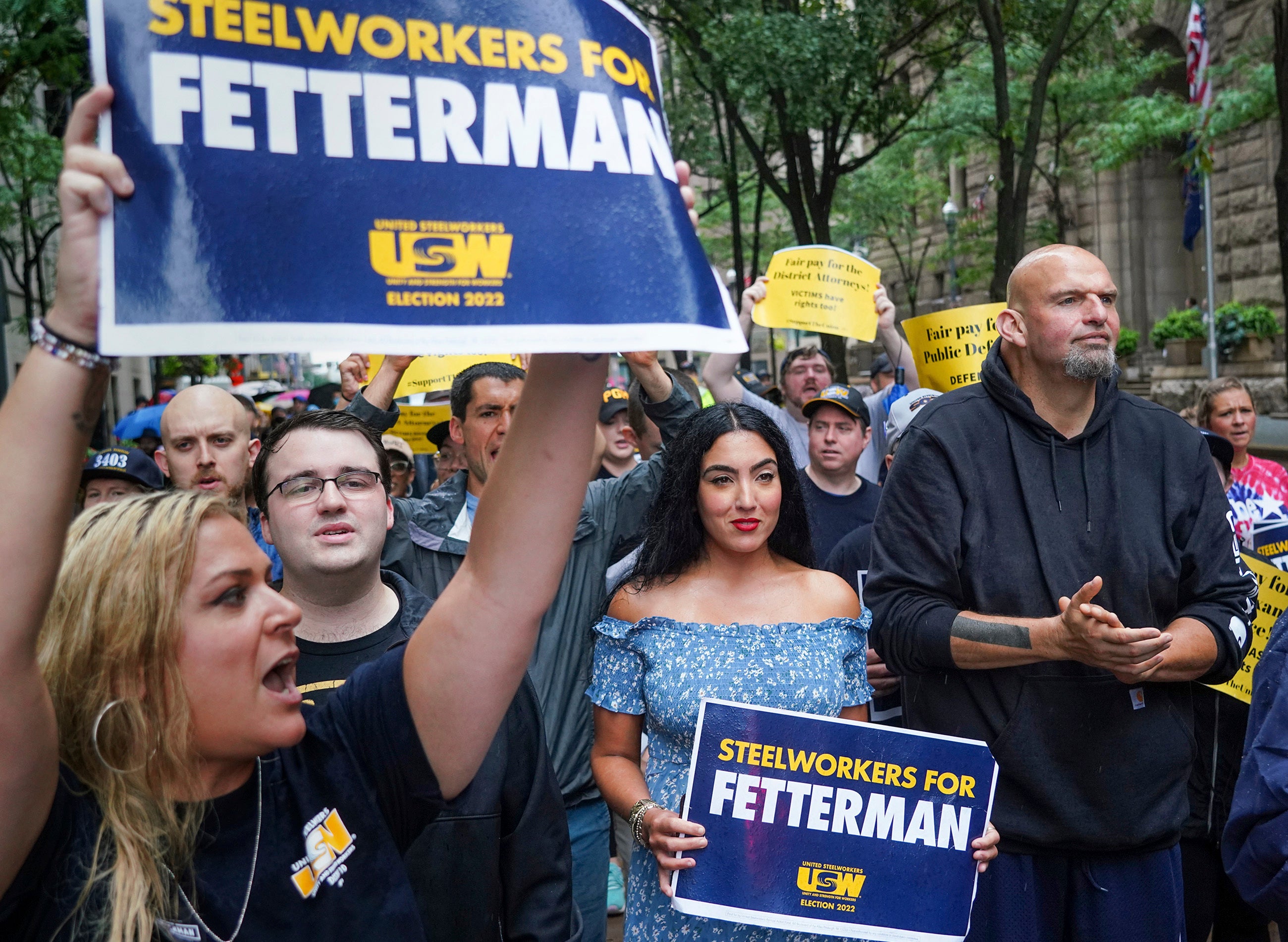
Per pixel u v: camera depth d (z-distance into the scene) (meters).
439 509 3.99
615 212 1.46
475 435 3.98
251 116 1.33
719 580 3.24
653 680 3.08
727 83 16.56
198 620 1.56
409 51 1.41
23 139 14.12
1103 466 3.35
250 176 1.32
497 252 1.40
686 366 12.98
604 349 1.42
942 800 2.85
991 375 3.41
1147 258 35.91
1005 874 3.26
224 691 1.57
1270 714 2.49
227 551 1.59
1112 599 3.30
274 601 1.63
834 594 3.28
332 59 1.38
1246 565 3.58
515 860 2.37
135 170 1.28
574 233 1.43
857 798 2.83
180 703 1.55
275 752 1.70
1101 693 3.23
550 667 3.66
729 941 2.93
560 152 1.45
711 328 1.48
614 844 5.34
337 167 1.35
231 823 1.62
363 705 1.77
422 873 2.28
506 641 1.71
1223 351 25.44
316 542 2.79
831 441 5.52
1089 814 3.21
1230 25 24.33
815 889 2.79
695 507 3.25
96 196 1.25
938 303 39.84
